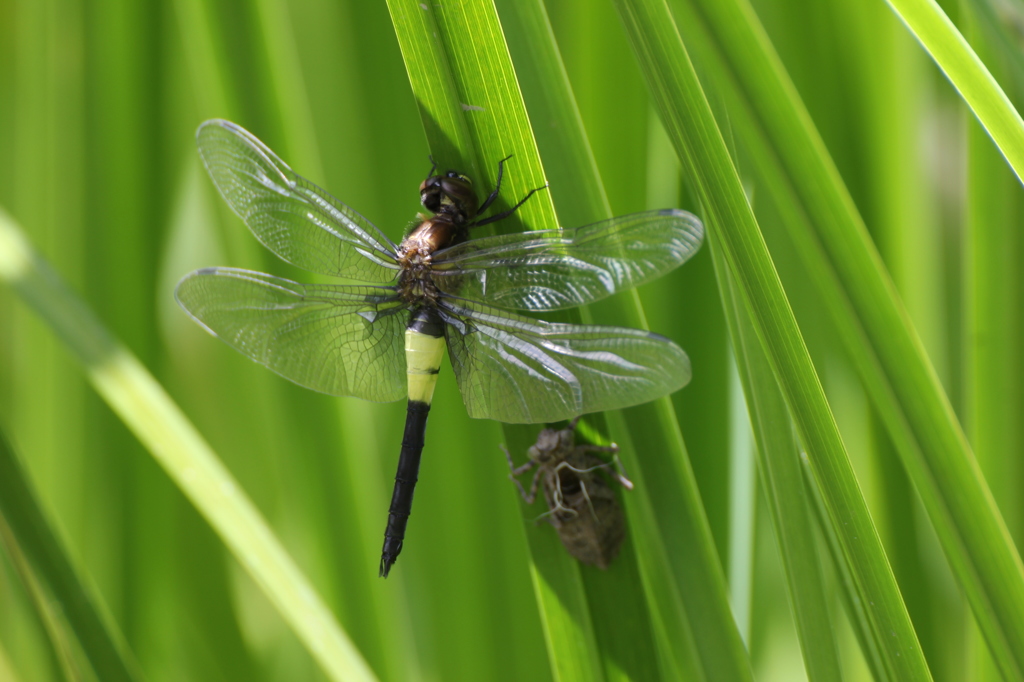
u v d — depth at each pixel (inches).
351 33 24.0
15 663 24.1
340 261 23.4
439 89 22.9
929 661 24.0
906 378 22.7
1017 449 23.5
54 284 23.3
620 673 23.2
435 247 23.2
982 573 22.7
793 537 22.9
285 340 23.4
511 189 23.0
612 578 23.1
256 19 23.8
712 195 22.5
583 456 23.2
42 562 22.9
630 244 22.9
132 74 24.0
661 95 22.6
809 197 22.7
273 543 23.2
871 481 24.1
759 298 22.5
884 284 22.6
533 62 23.0
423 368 23.4
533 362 23.1
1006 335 23.5
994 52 23.5
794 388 22.6
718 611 23.1
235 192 23.2
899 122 24.1
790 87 22.6
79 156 24.0
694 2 22.6
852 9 24.0
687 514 23.1
